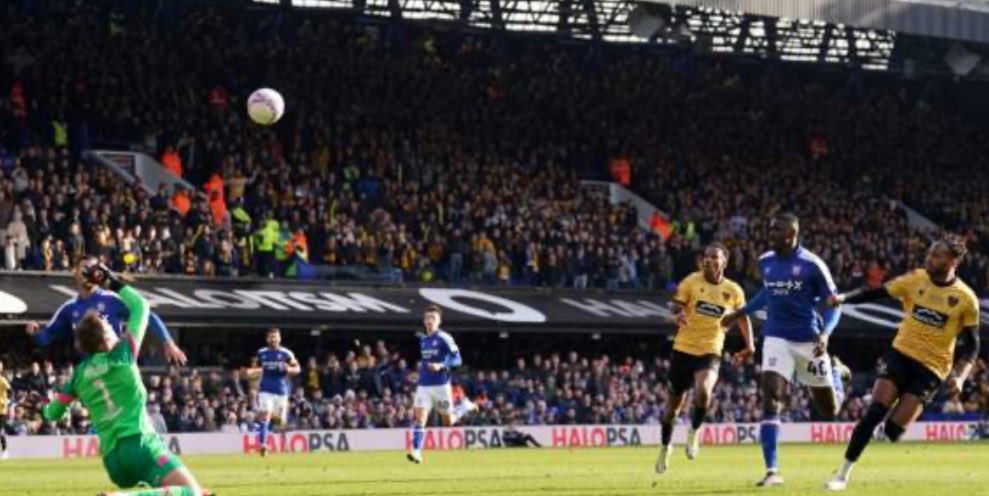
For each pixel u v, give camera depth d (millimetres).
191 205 53406
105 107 57781
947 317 20328
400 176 61562
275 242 53875
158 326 18875
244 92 61906
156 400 45531
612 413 54000
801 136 75938
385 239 56594
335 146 61281
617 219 64375
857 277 66500
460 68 69188
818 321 23109
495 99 68438
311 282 53531
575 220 63094
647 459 36469
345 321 52031
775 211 70188
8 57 56875
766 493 21125
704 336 25766
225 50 62812
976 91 82438
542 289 58250
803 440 54219
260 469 31641
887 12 62375
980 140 81000
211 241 52625
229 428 46656
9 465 35875
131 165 57375
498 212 60969
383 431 47000
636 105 72375
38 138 55500
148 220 51375
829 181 74312
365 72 65562
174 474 14844
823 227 70312
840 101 78625
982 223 76625
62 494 23062
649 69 74250
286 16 65750
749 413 56656
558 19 71500
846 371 24000
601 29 72688
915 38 74812
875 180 75938
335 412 48531
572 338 60062
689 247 63750
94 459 40125
